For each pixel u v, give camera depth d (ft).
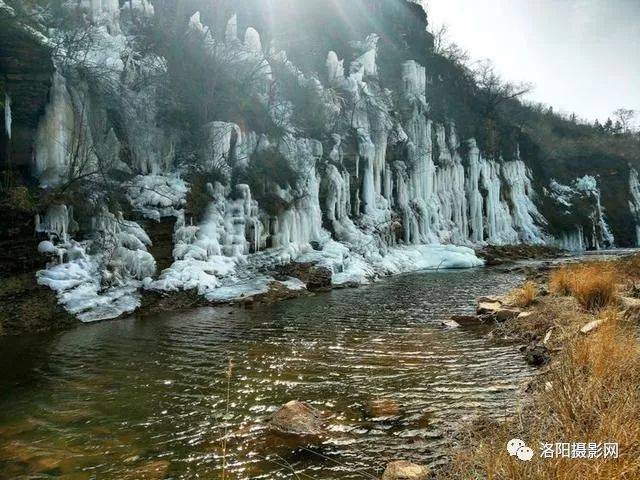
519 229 154.92
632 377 16.12
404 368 26.37
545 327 31.91
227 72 80.38
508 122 192.65
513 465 10.62
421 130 125.59
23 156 49.16
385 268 86.43
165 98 68.54
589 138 235.20
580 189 193.88
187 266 54.85
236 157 74.23
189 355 30.37
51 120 50.70
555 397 15.58
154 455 16.87
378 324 39.65
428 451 16.51
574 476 9.83
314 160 89.15
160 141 65.67
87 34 58.80
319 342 33.35
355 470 15.42
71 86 54.13
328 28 130.21
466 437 15.99
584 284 35.78
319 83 102.06
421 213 116.88
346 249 82.23
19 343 34.68
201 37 80.33
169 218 58.03
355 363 27.76
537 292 43.91
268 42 103.55
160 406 21.54
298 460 16.24
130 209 55.57
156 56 71.72
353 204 100.83
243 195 68.23
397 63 139.23
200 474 15.44
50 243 45.44
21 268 43.04
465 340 32.65
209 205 64.28
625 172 208.74
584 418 13.33
